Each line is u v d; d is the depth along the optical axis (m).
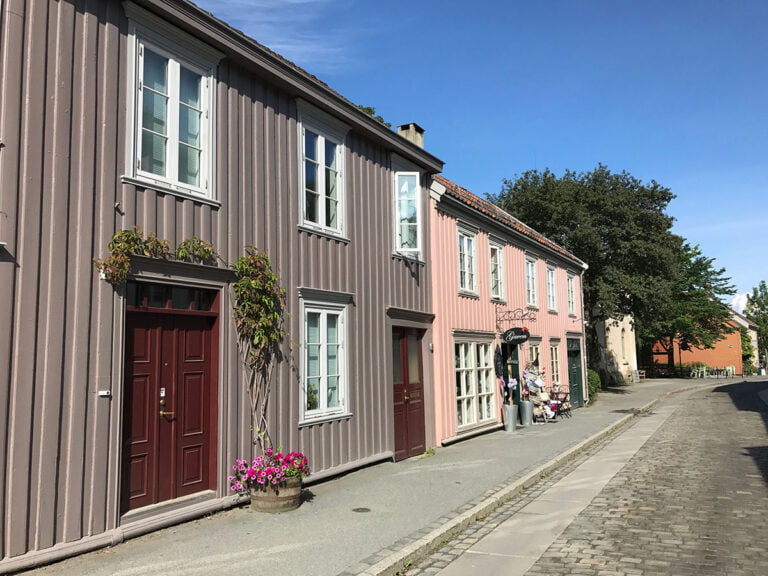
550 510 7.90
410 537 6.43
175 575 5.29
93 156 6.24
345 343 9.97
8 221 5.50
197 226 7.38
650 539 6.45
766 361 72.25
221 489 7.44
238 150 8.16
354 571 5.41
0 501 5.26
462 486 8.95
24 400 5.50
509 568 5.71
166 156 7.20
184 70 7.53
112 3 6.57
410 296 12.26
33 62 5.79
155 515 6.64
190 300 7.42
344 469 9.64
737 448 12.33
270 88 8.85
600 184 30.88
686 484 9.07
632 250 28.69
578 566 5.68
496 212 17.78
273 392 8.34
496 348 16.33
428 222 13.29
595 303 30.20
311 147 9.75
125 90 6.64
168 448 6.98
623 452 12.45
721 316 49.16
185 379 7.26
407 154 12.16
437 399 12.95
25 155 5.67
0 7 5.59
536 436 14.42
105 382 6.17
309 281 9.26
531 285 19.78
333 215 10.15
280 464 7.55
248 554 5.86
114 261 6.21
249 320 7.87
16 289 5.53
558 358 21.73
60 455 5.75
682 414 20.05
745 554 5.89
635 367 43.16
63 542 5.70
